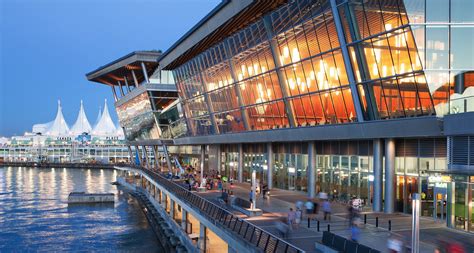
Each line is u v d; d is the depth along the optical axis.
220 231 28.39
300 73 38.84
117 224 58.44
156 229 52.38
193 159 91.75
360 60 31.70
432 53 27.14
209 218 31.25
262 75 44.38
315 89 37.38
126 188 101.38
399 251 18.91
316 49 35.75
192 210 37.22
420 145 31.84
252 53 44.97
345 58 32.66
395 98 29.94
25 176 140.25
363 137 33.91
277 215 32.00
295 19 36.69
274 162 52.50
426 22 26.81
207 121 61.38
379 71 30.39
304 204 37.00
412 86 28.42
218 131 58.78
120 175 122.69
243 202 35.81
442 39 27.06
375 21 29.44
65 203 77.38
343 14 31.67
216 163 70.94
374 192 34.03
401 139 33.25
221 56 51.06
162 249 44.78
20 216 64.31
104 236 51.06
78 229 55.16
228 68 50.75
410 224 28.25
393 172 33.16
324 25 33.88
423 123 28.16
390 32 28.50
